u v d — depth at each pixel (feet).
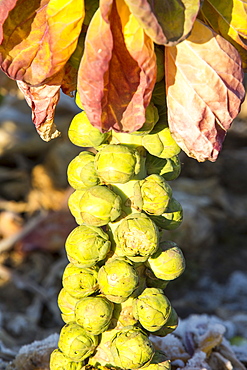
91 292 2.51
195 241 8.27
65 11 2.27
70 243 2.46
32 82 2.38
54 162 8.75
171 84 2.34
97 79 2.21
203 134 2.34
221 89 2.31
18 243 7.72
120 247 2.42
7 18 2.31
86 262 2.45
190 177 9.75
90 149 8.80
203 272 8.06
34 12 2.33
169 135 2.49
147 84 2.25
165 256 2.52
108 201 2.43
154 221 2.57
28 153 9.30
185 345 3.23
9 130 9.07
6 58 2.35
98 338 2.61
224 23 2.38
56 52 2.29
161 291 2.52
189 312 7.11
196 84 2.32
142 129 2.41
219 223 9.01
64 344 2.55
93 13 2.31
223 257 8.41
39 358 3.11
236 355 3.51
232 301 7.42
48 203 8.45
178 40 2.19
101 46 2.19
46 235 7.75
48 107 2.51
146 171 2.62
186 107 2.34
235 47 2.42
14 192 8.86
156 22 2.12
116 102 2.29
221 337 3.22
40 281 7.32
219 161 10.03
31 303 6.97
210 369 3.11
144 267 2.56
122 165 2.39
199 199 8.98
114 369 2.60
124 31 2.23
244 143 10.50
